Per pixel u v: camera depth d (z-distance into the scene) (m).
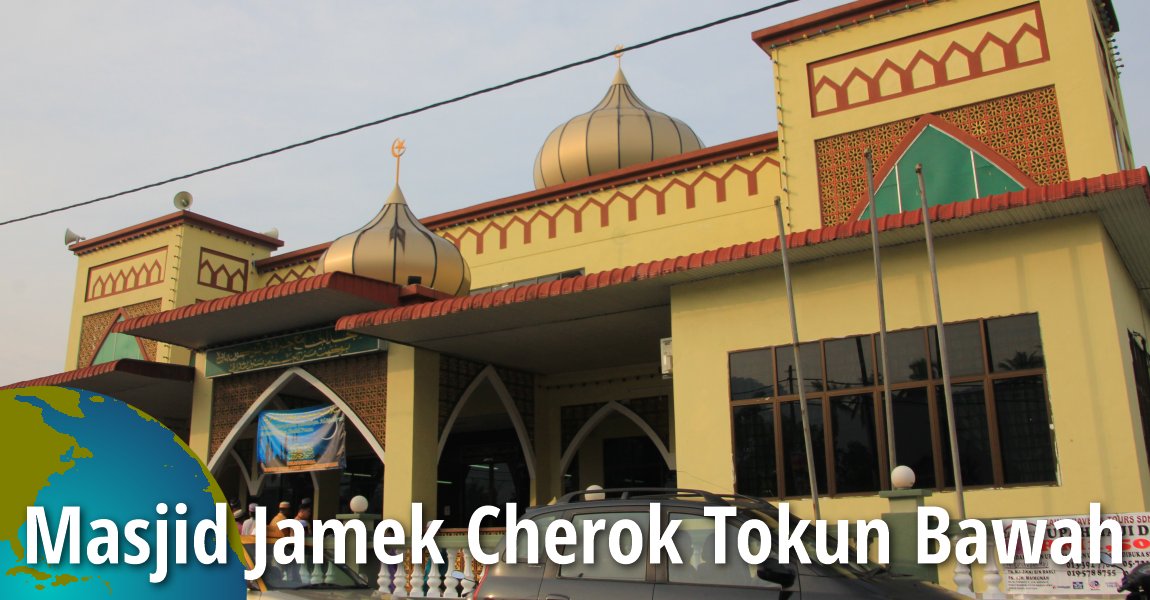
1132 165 14.24
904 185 12.77
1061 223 10.05
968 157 12.48
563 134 19.70
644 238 16.75
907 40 13.20
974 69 12.67
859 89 13.39
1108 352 9.58
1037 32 12.38
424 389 15.19
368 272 16.34
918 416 10.46
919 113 12.88
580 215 17.56
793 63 13.95
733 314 11.77
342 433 15.61
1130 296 11.42
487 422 19.56
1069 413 9.65
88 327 22.30
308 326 16.27
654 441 16.95
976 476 10.04
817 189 13.34
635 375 17.27
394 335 14.58
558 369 17.61
